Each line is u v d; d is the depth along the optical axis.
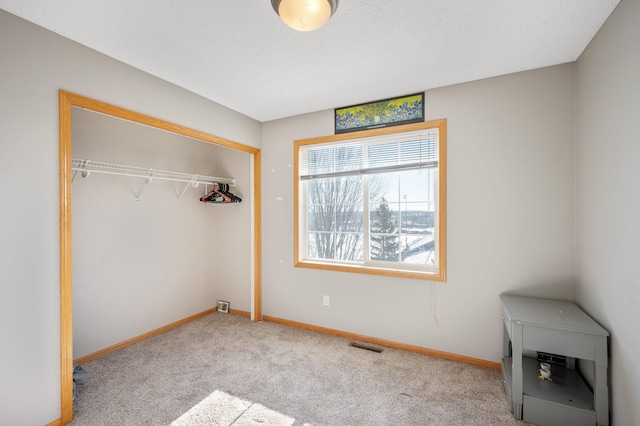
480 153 2.57
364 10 1.65
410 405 2.05
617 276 1.65
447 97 2.69
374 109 3.02
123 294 3.00
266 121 3.68
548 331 1.81
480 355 2.59
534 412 1.86
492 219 2.54
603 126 1.81
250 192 3.81
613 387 1.69
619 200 1.63
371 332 3.06
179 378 2.39
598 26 1.81
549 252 2.36
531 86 2.40
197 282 3.83
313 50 2.08
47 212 1.82
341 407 2.03
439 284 2.75
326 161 3.38
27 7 1.62
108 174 2.90
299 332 3.34
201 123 2.90
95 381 2.34
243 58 2.19
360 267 3.13
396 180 3.05
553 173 2.34
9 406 1.67
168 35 1.90
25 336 1.73
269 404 2.06
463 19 1.74
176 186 3.58
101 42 1.98
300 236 3.51
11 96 1.67
